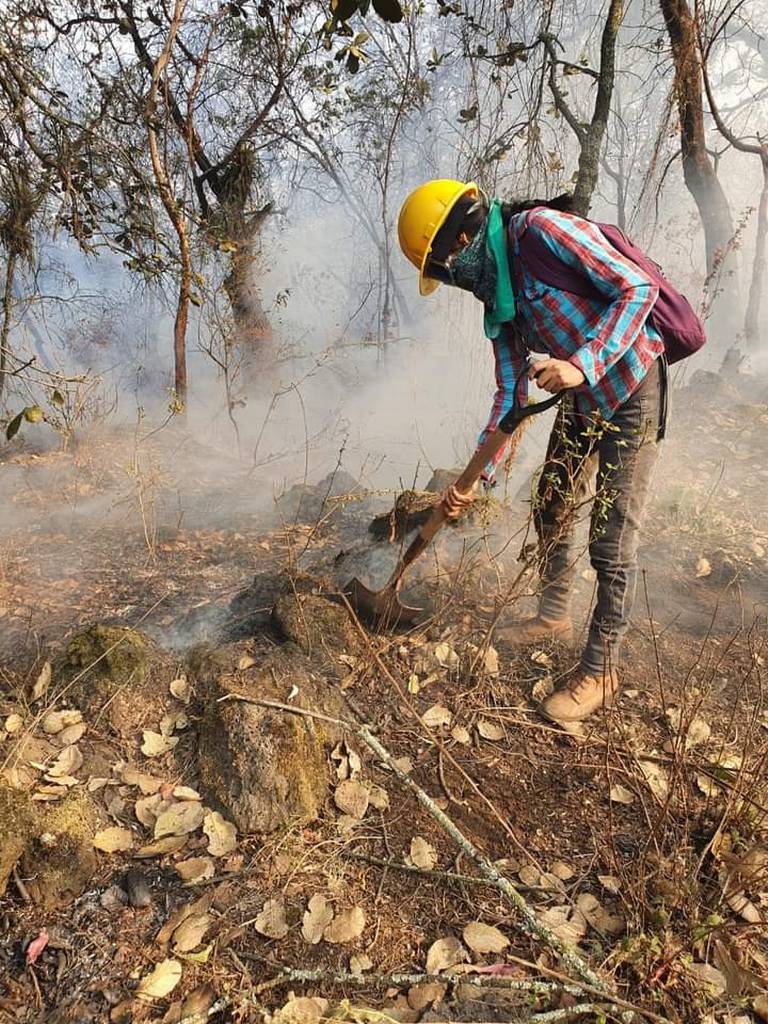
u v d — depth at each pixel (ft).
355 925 6.11
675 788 7.31
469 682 8.87
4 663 9.32
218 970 5.80
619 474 7.79
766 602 10.80
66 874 6.39
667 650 9.63
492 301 7.77
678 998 5.59
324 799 7.25
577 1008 5.40
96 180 18.26
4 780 6.74
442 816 6.50
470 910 6.29
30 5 19.67
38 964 5.86
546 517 8.95
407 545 11.18
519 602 10.24
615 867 6.58
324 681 8.48
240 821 6.91
